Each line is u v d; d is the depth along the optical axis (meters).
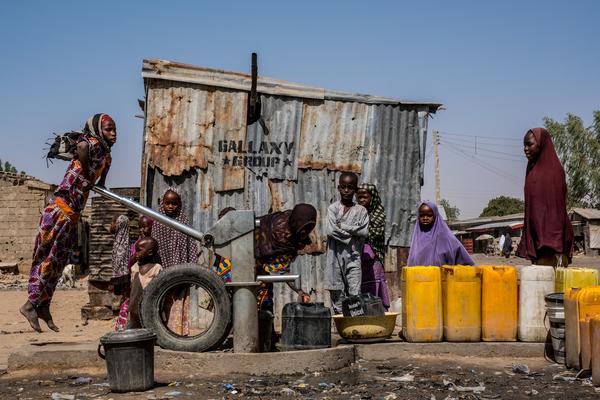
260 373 6.46
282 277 6.66
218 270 7.49
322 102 10.37
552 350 7.14
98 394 5.68
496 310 7.36
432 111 10.74
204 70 9.99
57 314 13.01
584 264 33.72
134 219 11.98
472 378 6.20
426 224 8.28
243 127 10.09
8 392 5.86
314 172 10.33
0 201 33.38
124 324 8.00
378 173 10.47
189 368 6.54
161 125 9.95
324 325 6.80
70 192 6.82
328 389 5.79
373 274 8.34
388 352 7.28
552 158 8.23
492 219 64.88
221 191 10.03
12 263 32.75
